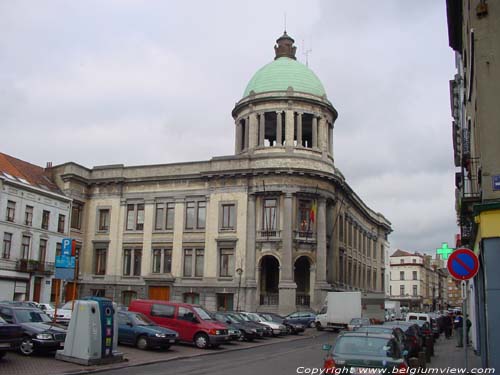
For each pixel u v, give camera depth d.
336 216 57.91
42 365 19.67
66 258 25.50
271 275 54.97
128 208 58.12
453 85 38.78
